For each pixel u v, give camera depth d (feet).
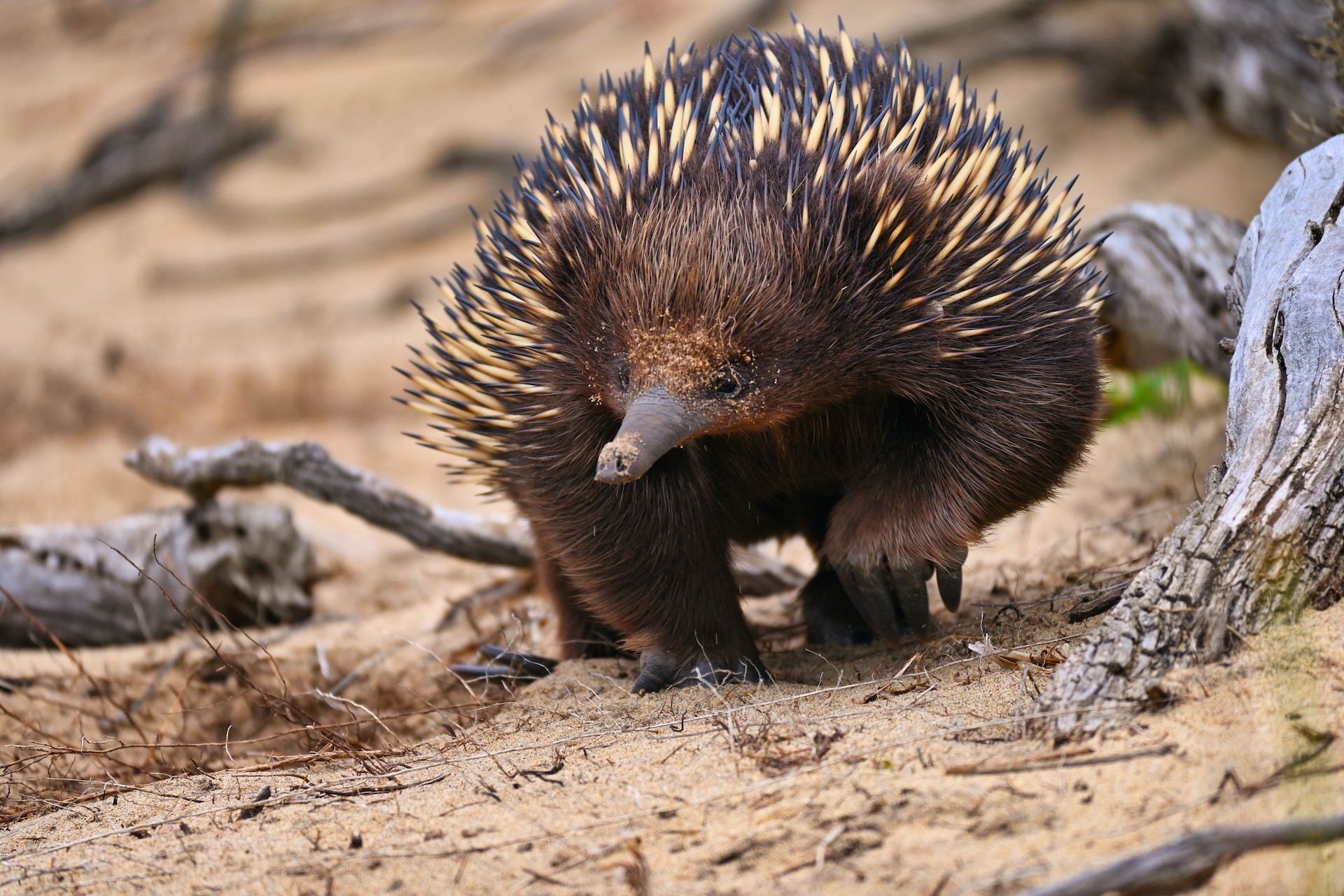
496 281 17.89
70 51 113.09
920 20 79.87
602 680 18.97
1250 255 18.63
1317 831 8.79
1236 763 11.23
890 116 16.46
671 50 18.53
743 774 12.98
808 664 19.38
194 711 22.22
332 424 59.47
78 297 85.92
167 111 98.53
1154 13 70.95
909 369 16.10
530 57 100.12
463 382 18.49
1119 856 10.25
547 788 13.51
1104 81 71.05
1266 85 44.93
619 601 17.75
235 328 77.92
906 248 15.52
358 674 24.63
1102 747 11.93
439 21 108.27
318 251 86.02
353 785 14.53
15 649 28.09
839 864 10.99
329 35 107.55
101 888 12.52
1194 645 12.80
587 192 16.12
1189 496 25.99
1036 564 23.66
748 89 16.97
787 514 21.03
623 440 14.08
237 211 91.30
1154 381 31.81
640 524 17.15
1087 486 29.22
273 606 29.55
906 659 17.98
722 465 18.40
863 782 12.17
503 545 28.76
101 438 53.78
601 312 15.51
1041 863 10.37
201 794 15.08
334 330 77.05
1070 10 76.43
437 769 14.75
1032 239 16.66
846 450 18.28
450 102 97.81
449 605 30.30
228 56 104.99
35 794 17.06
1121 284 28.07
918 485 16.87
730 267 14.55
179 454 27.99
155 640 28.43
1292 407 14.66
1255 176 61.72
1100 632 13.12
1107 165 67.46
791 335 14.94
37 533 28.19
